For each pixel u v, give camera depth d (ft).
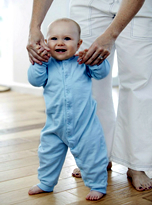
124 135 4.84
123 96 4.82
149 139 4.62
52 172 4.23
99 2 4.67
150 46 4.50
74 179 4.83
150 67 4.54
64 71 3.97
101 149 4.09
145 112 4.61
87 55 3.77
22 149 6.31
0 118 9.34
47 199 4.13
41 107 11.16
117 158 4.93
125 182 4.69
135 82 4.63
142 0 3.75
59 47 3.92
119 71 4.82
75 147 4.05
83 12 4.79
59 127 3.99
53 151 4.15
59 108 3.96
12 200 4.11
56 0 10.71
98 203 3.99
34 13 4.14
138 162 4.56
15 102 12.17
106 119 5.13
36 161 5.60
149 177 4.83
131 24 4.50
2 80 16.25
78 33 4.07
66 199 4.13
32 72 3.98
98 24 4.74
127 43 4.55
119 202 4.00
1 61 16.93
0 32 16.69
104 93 5.08
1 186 4.55
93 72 3.97
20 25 14.21
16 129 8.02
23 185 4.59
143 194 4.27
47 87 4.10
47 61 3.96
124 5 3.80
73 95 3.92
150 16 4.46
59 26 3.96
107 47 3.78
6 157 5.82
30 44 3.94
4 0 14.99
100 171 4.06
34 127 8.25
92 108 4.09
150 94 4.63
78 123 3.97
